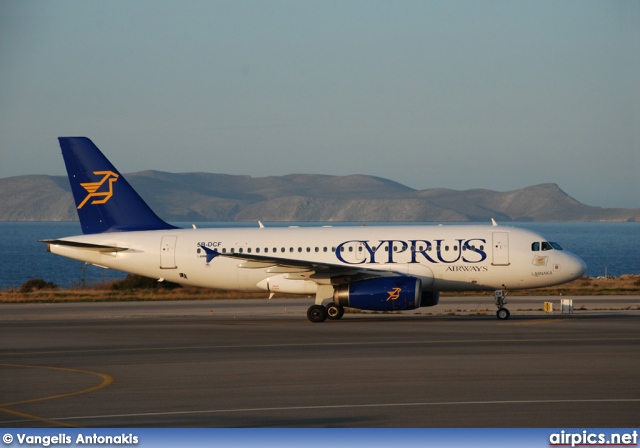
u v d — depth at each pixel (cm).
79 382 8000
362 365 8856
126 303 19738
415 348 10288
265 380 7956
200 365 9056
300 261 14075
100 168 16225
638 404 6594
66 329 13462
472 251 14675
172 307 18250
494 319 14512
